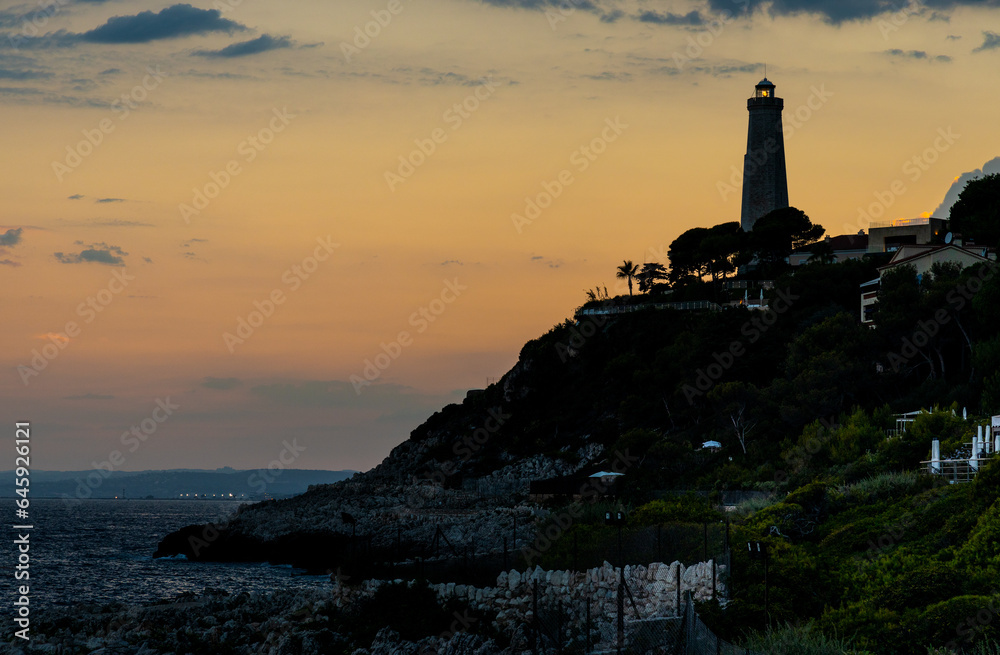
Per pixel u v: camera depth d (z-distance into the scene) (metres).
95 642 49.66
